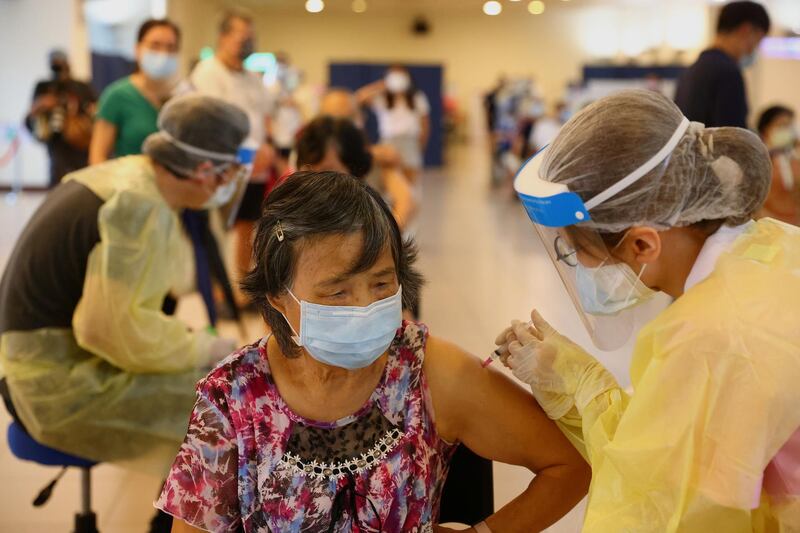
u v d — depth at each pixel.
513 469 2.45
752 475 1.11
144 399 2.35
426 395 1.36
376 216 1.23
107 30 14.30
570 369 1.37
